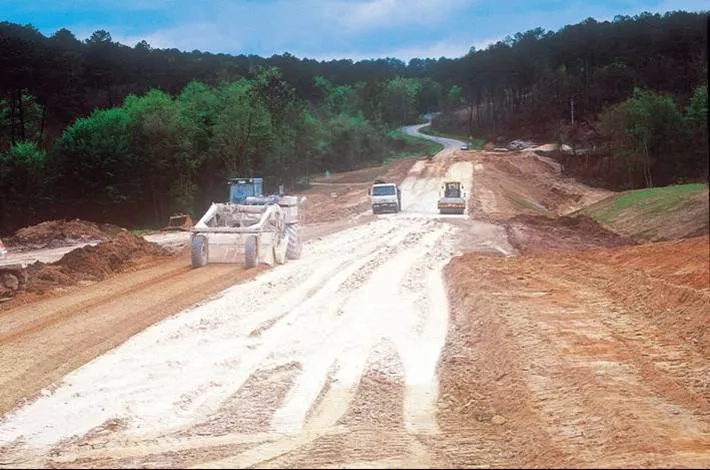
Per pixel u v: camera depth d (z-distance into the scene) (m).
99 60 102.75
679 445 8.70
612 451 8.39
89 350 14.42
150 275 23.42
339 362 13.93
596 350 14.11
